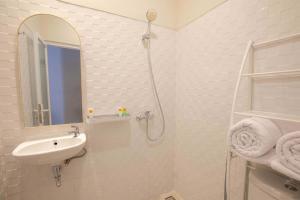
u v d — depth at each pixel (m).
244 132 0.82
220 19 1.22
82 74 1.35
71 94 1.34
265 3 0.92
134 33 1.52
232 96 1.15
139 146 1.65
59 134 1.31
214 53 1.29
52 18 1.23
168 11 1.68
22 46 1.16
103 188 1.51
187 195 1.69
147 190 1.74
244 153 0.81
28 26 1.17
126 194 1.62
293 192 0.73
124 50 1.49
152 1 1.59
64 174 1.34
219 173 1.29
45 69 1.25
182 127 1.72
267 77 0.93
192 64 1.54
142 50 1.57
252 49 1.00
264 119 0.82
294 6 0.80
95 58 1.38
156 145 1.74
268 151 0.76
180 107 1.75
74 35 1.30
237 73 1.10
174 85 1.79
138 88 1.59
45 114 1.26
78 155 1.37
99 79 1.41
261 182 0.85
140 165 1.67
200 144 1.48
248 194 1.01
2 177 1.13
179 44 1.71
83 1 1.31
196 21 1.47
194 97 1.53
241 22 1.06
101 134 1.46
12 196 1.19
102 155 1.48
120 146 1.55
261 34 0.95
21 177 1.21
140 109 1.62
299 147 0.62
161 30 1.66
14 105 1.16
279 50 0.87
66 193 1.36
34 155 0.96
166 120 1.78
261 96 0.96
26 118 1.20
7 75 1.12
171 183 1.89
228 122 1.19
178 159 1.81
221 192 1.28
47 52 1.24
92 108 1.39
